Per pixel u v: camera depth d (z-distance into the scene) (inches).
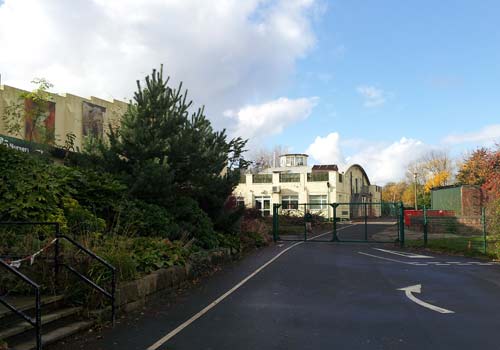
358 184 2915.8
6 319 254.7
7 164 384.5
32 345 233.5
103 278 310.8
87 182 454.0
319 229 1569.9
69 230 377.1
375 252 813.9
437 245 867.4
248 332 277.3
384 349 244.1
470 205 1314.0
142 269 381.4
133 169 514.0
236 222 732.7
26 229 351.9
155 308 343.3
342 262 645.3
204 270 513.0
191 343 254.5
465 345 251.3
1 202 365.1
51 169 425.4
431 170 3769.7
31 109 614.5
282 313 328.2
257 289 426.0
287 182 2416.3
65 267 302.7
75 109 713.6
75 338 261.9
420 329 284.8
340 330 281.9
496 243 739.4
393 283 463.5
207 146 626.8
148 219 481.1
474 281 481.4
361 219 2610.7
